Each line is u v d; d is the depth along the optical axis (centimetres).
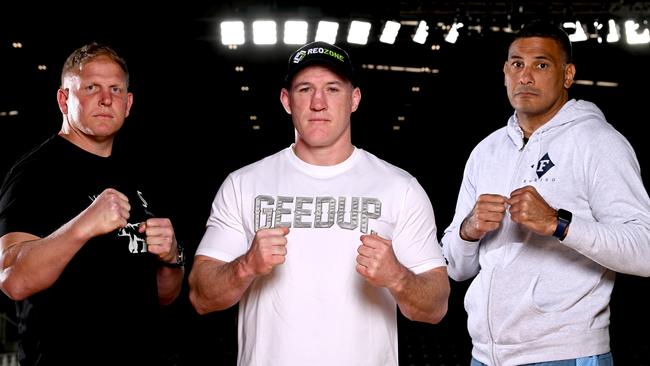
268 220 264
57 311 266
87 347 267
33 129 1146
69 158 280
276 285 259
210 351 884
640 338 962
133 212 289
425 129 1436
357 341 257
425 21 796
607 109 1221
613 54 919
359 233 260
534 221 280
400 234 266
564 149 306
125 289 276
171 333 930
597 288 302
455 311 1079
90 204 277
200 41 850
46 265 251
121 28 871
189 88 1188
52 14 851
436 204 1491
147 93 1189
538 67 313
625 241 281
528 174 312
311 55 262
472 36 800
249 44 798
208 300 262
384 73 1248
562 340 301
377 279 245
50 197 271
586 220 286
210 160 1356
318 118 261
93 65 284
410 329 1002
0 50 867
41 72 938
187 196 1366
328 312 256
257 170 273
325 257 259
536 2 776
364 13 793
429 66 934
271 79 1155
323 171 267
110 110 283
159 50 919
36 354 266
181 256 300
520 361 307
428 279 262
